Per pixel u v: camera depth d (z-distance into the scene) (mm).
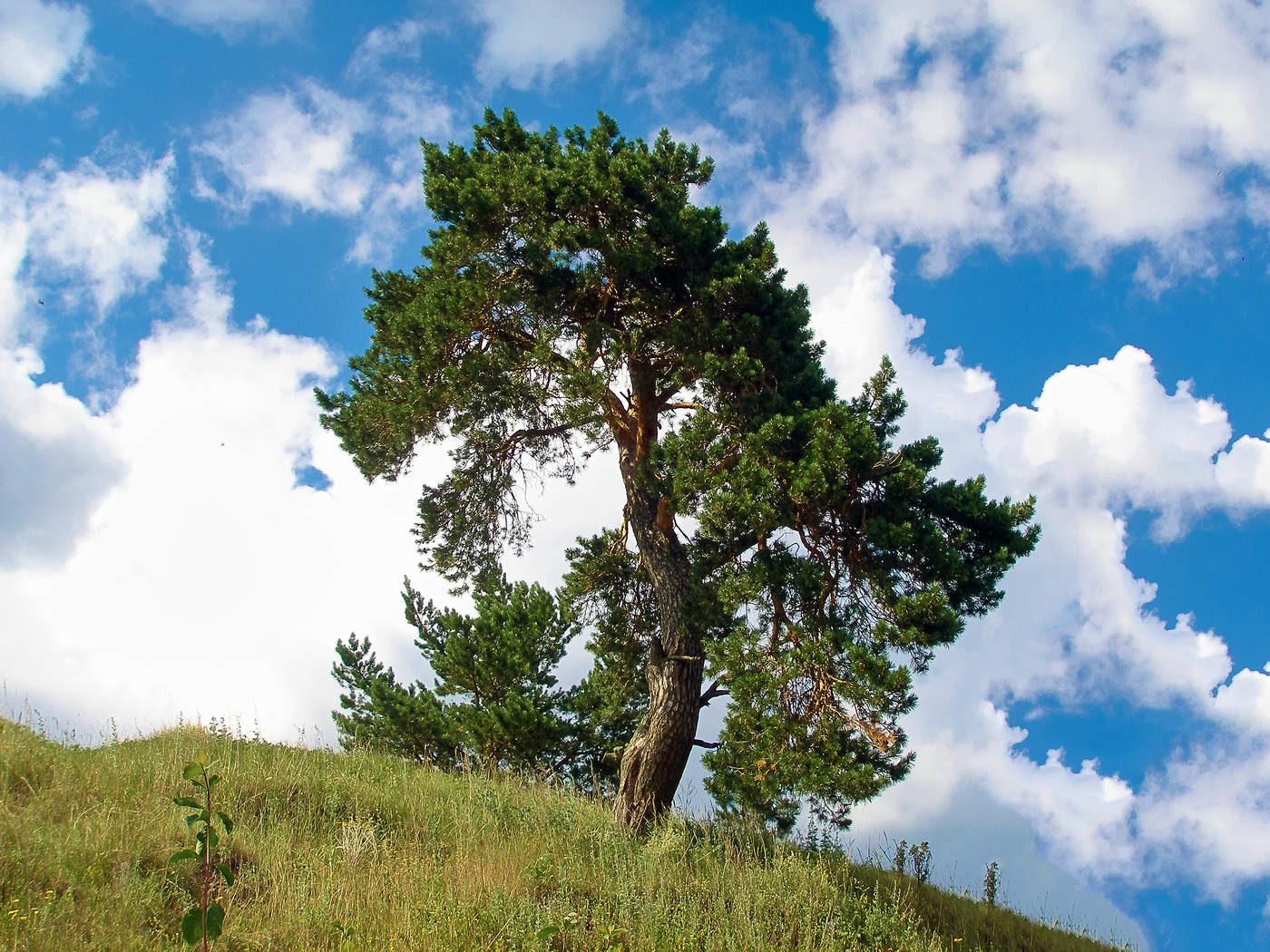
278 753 14078
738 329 14609
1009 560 13023
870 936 9820
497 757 18422
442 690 21031
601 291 15125
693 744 13805
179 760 11922
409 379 14734
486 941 8164
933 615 11820
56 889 7859
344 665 22078
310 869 9250
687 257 15305
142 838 8961
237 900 8453
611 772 19406
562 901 9164
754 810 12422
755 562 12797
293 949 7738
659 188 15258
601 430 16609
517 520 17391
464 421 14945
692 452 13039
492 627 20391
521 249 15023
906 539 12359
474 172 16094
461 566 17578
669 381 15922
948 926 11820
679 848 11688
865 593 13102
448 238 15266
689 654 13898
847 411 13750
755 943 9070
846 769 11398
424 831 11234
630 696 17688
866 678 11484
